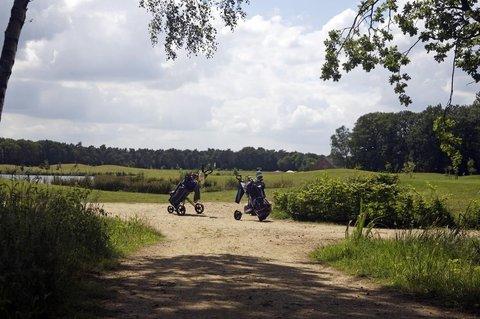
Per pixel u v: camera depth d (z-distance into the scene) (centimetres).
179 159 13475
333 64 1440
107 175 3972
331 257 1075
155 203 2798
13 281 502
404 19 1349
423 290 747
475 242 1012
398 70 1395
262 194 2095
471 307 673
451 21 1271
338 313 622
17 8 1045
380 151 11862
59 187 1113
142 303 636
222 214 2353
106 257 964
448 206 2050
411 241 1038
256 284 791
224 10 1424
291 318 587
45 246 571
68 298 568
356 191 2033
